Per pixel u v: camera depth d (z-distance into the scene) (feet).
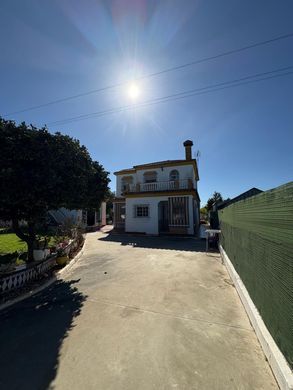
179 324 13.20
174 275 23.82
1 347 11.16
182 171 68.49
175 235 60.44
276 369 8.48
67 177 21.33
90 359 10.08
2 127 17.44
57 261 27.40
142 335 12.03
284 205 8.45
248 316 13.98
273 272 9.86
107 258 33.53
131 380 8.71
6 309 16.07
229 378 8.75
